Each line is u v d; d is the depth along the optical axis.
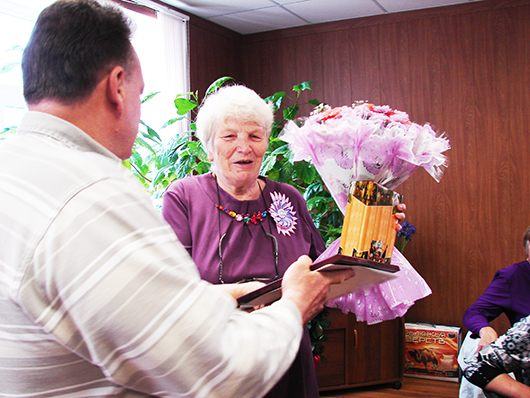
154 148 3.50
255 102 1.29
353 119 1.09
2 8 2.85
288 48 4.38
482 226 3.71
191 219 1.29
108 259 0.54
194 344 0.55
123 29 0.68
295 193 1.43
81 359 0.58
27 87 0.65
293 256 1.32
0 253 0.55
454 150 3.78
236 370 0.58
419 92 3.89
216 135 1.29
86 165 0.59
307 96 4.30
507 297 2.12
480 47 3.71
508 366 1.40
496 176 3.68
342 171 1.15
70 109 0.64
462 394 1.92
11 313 0.55
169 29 3.72
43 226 0.54
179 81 3.79
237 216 1.29
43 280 0.53
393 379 3.29
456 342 3.43
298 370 1.20
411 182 3.87
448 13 3.79
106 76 0.65
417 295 1.21
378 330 3.25
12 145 0.63
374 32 4.04
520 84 3.62
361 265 0.82
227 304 0.61
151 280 0.55
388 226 1.03
